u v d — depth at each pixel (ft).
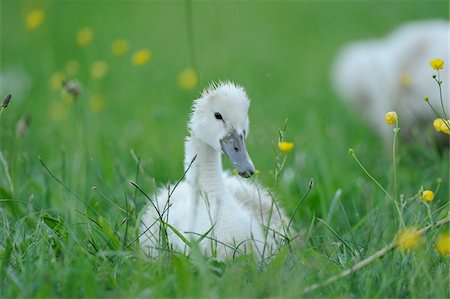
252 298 24.99
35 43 76.64
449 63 46.83
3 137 45.60
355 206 35.35
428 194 28.58
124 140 48.34
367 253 29.37
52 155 44.83
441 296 25.27
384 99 49.90
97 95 53.62
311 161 42.29
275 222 33.37
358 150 46.24
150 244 31.17
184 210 31.63
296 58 75.46
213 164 31.76
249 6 98.68
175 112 57.57
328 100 61.16
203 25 87.25
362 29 80.23
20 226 30.66
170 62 72.08
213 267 26.94
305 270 27.22
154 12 95.04
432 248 28.40
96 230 30.55
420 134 48.08
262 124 50.90
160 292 24.88
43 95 61.41
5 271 26.22
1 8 91.20
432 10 80.43
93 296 25.22
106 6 98.27
